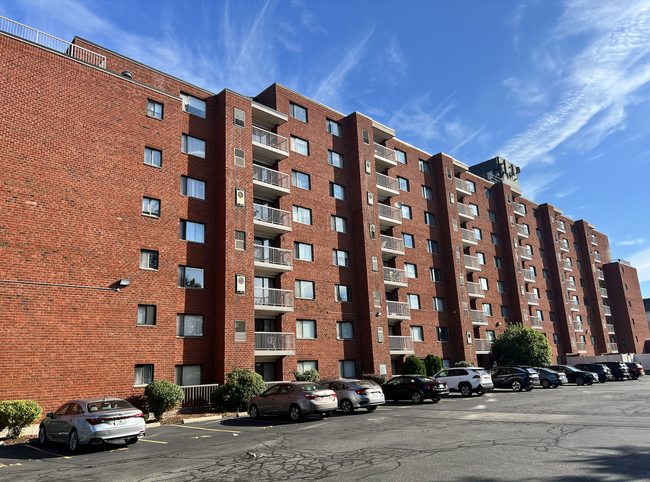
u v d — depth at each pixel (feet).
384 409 69.36
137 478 30.81
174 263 77.97
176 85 88.69
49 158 67.05
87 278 67.51
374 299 108.99
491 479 26.32
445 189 143.33
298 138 109.09
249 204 89.45
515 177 200.34
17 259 61.52
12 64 65.92
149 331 72.43
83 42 79.61
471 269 145.48
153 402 65.51
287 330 93.76
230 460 35.24
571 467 28.19
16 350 59.41
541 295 184.34
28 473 34.14
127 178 75.31
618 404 63.62
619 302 232.53
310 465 32.17
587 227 228.22
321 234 106.83
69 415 44.88
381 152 127.24
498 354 144.05
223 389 72.18
